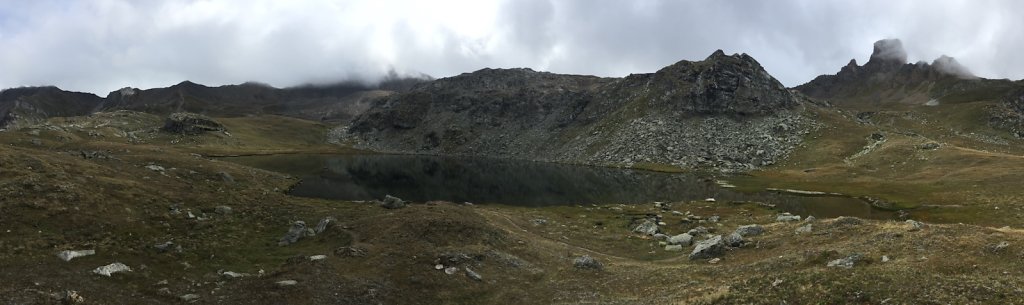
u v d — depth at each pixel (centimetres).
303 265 3894
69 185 4912
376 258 4106
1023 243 3381
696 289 3409
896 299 2408
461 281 3844
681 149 19638
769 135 19862
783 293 2711
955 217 7919
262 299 3269
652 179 14700
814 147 17888
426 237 4678
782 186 12644
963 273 3123
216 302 3209
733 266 4094
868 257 3672
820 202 10288
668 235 6588
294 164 16512
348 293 3441
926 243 3778
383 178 13725
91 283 3228
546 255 4850
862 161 15225
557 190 12169
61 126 19938
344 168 16050
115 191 5328
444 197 10581
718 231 6600
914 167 13262
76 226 4200
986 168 11438
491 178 14725
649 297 3438
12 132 16450
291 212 6147
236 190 7369
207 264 4019
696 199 10738
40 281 3105
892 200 9919
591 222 7356
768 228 5462
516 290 3803
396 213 5588
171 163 9431
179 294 3312
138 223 4675
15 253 3472
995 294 2327
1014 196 8619
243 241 4803
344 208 6781
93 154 7975
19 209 4172
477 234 4922
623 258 5172
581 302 3481
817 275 2884
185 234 4709
